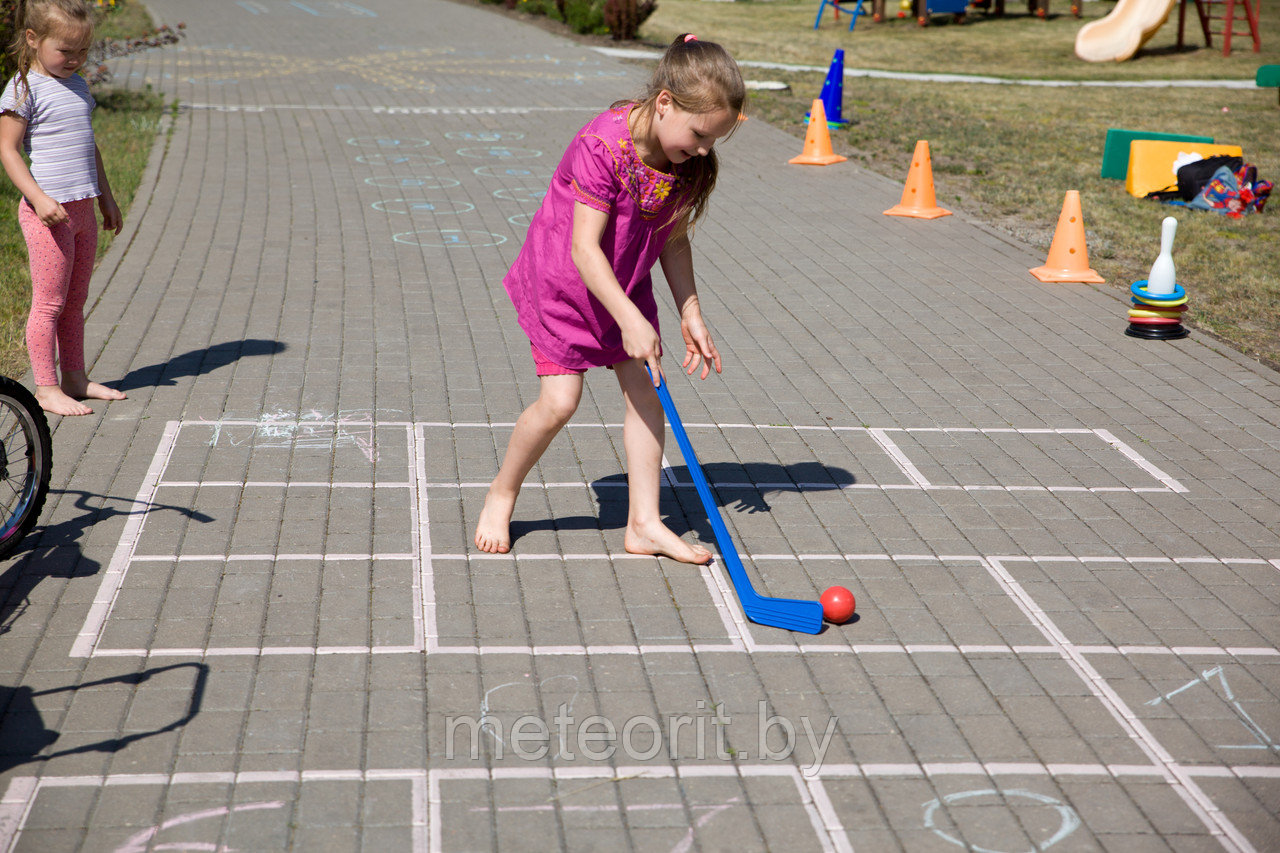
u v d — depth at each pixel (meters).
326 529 4.60
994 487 5.21
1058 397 6.36
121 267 8.12
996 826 3.04
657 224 3.97
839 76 15.20
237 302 7.48
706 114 3.61
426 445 5.45
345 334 6.96
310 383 6.16
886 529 4.78
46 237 5.41
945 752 3.35
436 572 4.30
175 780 3.12
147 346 6.62
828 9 34.38
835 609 3.97
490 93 16.72
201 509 4.73
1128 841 3.00
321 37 23.06
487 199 10.61
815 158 12.72
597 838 2.95
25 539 4.42
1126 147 12.50
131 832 2.91
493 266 8.54
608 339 4.12
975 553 4.59
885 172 12.68
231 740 3.29
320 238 9.09
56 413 5.59
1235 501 5.12
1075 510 5.00
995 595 4.27
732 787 3.17
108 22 23.45
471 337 7.00
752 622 4.03
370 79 17.72
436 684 3.60
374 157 12.19
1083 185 12.26
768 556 4.53
